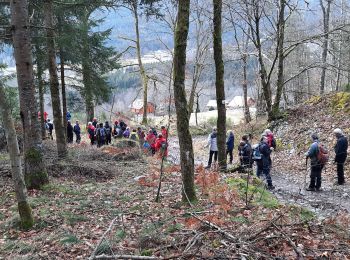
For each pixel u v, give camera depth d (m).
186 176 8.05
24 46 9.29
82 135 29.00
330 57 32.03
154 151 16.77
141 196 9.23
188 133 7.95
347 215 7.77
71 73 22.59
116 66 23.80
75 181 11.56
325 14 25.64
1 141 15.98
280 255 4.95
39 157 9.99
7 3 11.13
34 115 9.80
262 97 25.94
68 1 13.38
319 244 5.42
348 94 18.42
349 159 13.87
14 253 5.97
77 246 5.97
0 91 6.39
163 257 4.78
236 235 5.46
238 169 12.28
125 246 5.70
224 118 12.05
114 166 13.71
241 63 27.81
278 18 19.41
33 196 9.23
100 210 8.08
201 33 26.89
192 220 5.85
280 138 18.52
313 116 18.62
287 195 10.91
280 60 20.39
